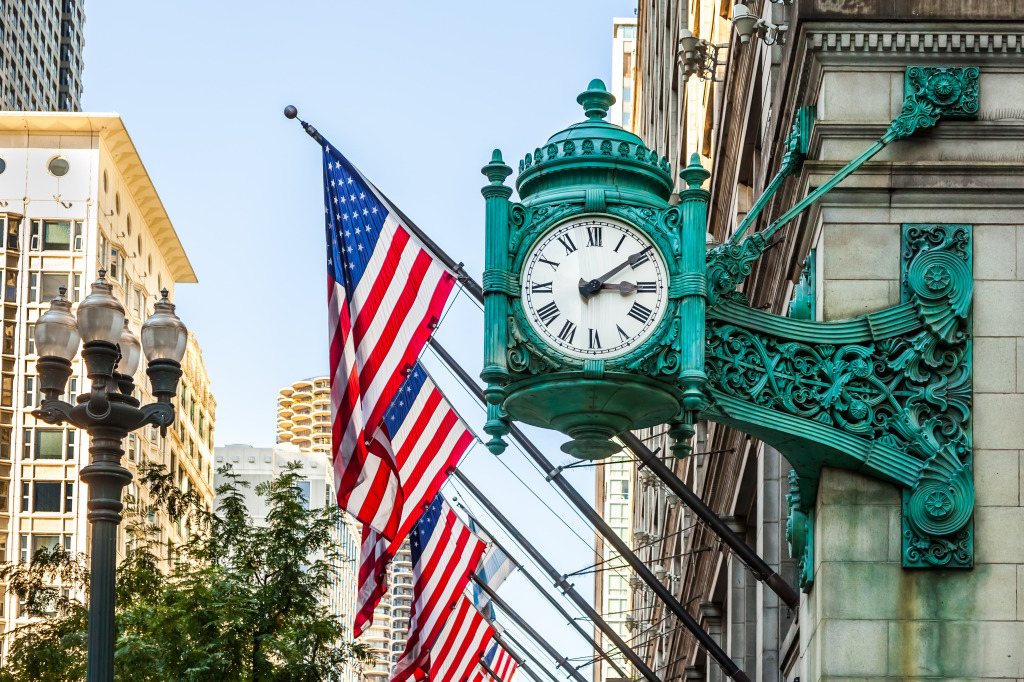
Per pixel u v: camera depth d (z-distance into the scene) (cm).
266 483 3684
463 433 2736
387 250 2253
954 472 1548
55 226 11938
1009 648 1521
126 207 12838
